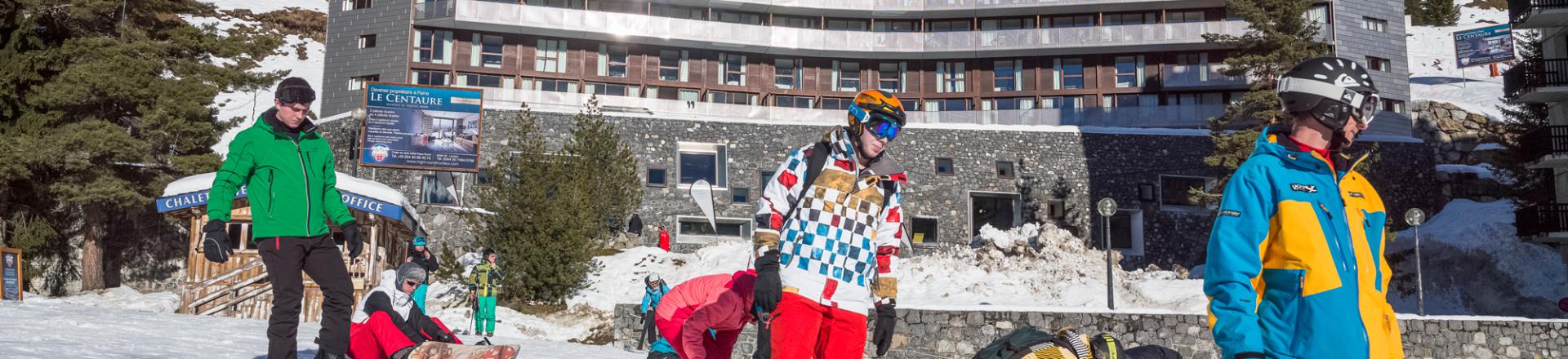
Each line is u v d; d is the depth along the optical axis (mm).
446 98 35062
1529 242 31406
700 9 49062
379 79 44375
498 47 46031
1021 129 39875
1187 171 39938
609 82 46562
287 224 5070
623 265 28734
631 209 29062
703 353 4324
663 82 46969
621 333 17688
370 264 20359
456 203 35219
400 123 34625
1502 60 69438
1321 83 2863
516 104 39719
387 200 19938
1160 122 44688
